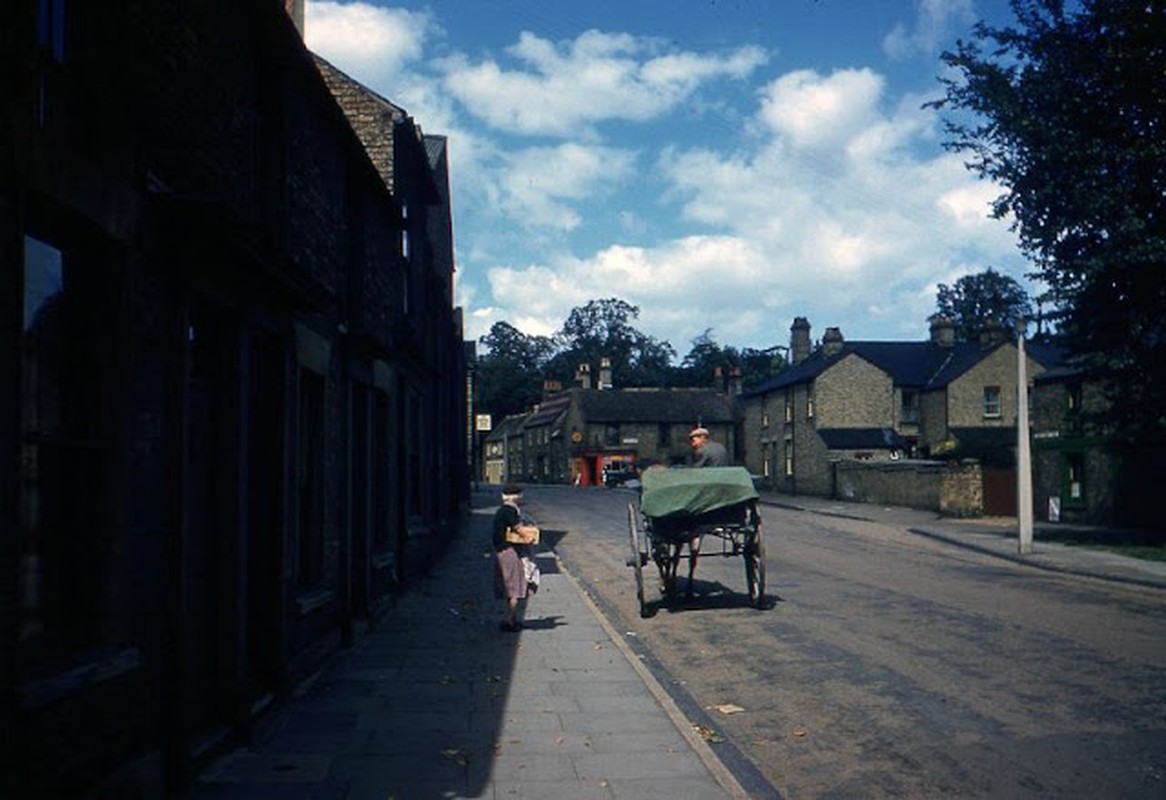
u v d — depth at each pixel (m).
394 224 14.36
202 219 5.48
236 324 6.77
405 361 15.45
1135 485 29.09
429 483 19.92
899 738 6.98
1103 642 10.55
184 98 6.12
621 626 12.32
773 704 8.13
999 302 87.50
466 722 7.25
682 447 73.25
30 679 4.07
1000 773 6.12
